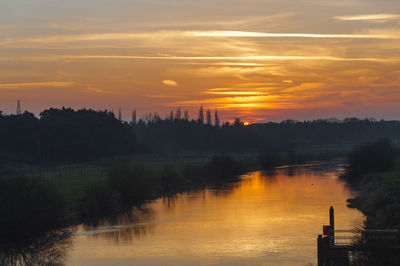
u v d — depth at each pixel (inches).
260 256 1721.2
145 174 3191.4
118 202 2800.2
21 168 4982.8
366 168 4685.0
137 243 1966.0
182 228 2240.4
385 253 1381.6
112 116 7249.0
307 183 4018.2
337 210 2578.7
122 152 6919.3
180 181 3784.5
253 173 5088.6
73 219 2384.4
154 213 2662.4
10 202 2065.7
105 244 1963.6
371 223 2022.6
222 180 4424.2
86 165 5502.0
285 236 2011.6
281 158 6501.0
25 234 2069.4
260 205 2842.0
